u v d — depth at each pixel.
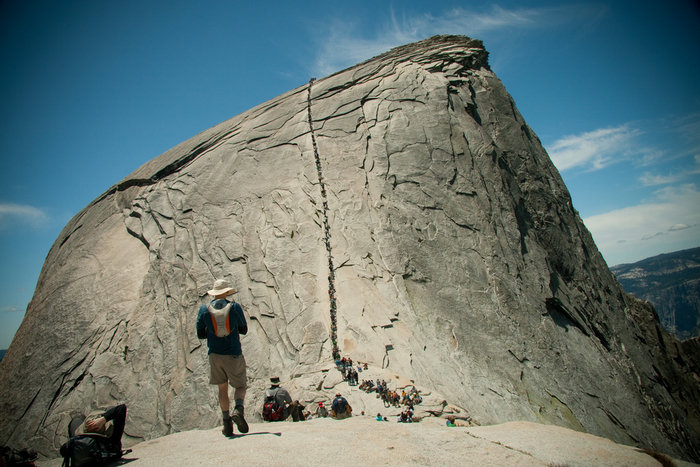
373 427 6.54
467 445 5.81
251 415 18.03
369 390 16.05
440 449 5.53
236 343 5.98
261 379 20.39
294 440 5.56
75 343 25.66
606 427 20.58
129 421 20.77
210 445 5.38
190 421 19.52
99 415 5.19
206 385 20.75
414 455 5.14
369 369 18.73
